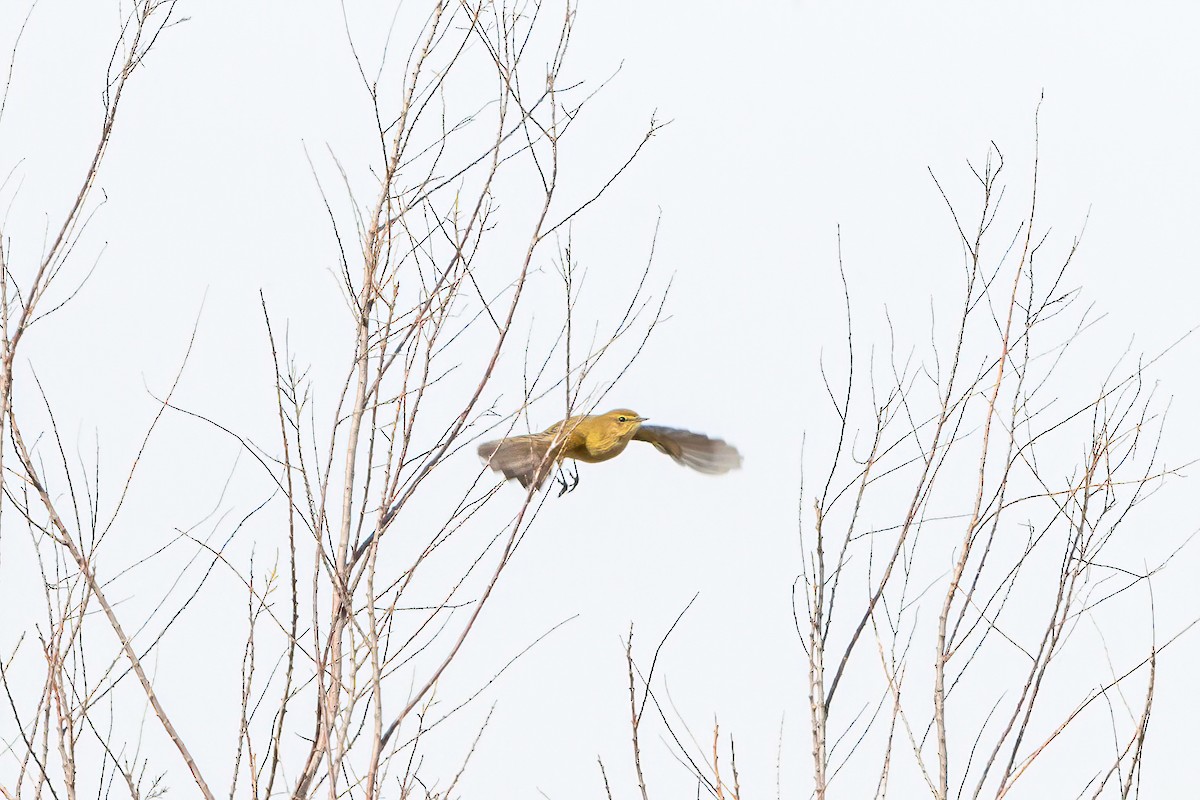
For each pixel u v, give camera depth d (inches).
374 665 441.7
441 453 472.7
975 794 452.8
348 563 484.1
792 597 453.1
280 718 456.1
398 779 448.1
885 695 450.0
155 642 479.2
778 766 435.8
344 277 488.7
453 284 479.2
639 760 439.5
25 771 461.7
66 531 474.6
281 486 469.1
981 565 468.1
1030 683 461.1
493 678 463.2
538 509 468.4
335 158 493.4
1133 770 441.7
